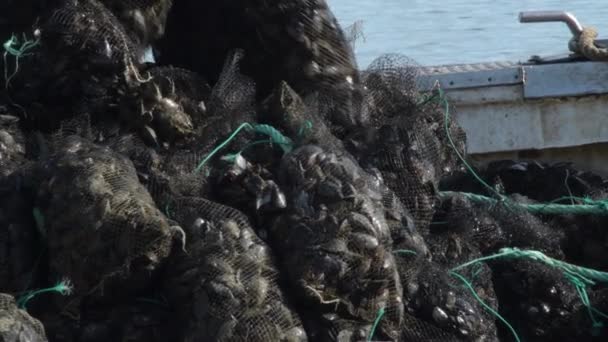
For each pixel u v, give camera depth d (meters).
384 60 12.20
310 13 11.47
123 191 9.00
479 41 36.03
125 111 10.31
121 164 9.31
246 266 8.97
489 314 10.58
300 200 9.36
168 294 9.09
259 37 11.55
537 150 15.62
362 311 9.20
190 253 9.06
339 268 9.04
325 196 9.33
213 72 12.12
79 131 10.04
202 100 10.95
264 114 10.70
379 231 9.31
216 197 9.77
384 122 11.24
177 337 9.01
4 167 9.72
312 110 10.76
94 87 10.31
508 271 11.16
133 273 8.92
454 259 10.81
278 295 9.01
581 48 15.73
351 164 9.71
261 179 9.62
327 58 11.52
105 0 10.80
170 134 10.33
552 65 15.49
